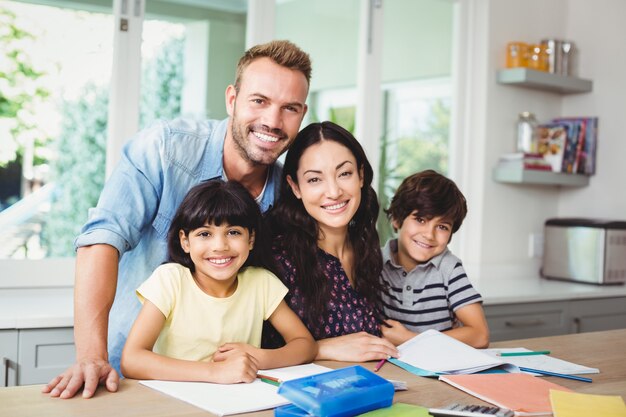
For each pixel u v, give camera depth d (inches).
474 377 52.9
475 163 131.7
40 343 80.0
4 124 93.7
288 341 60.5
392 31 123.0
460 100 131.3
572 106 141.9
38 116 95.6
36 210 96.5
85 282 57.1
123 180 62.1
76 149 98.1
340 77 117.5
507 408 45.3
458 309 73.6
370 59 119.6
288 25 111.5
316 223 65.9
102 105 99.0
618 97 134.0
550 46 134.3
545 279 134.3
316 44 114.3
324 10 115.1
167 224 65.1
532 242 138.2
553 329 115.2
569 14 142.9
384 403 45.1
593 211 137.6
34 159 95.9
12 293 94.7
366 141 120.0
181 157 64.4
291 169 65.8
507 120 133.7
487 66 130.0
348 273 69.0
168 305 56.2
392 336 68.0
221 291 59.2
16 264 94.9
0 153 93.8
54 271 97.4
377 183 121.9
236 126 63.4
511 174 128.0
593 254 125.8
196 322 57.6
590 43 139.0
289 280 64.8
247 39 108.3
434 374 54.1
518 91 135.3
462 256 131.9
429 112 128.5
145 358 52.1
